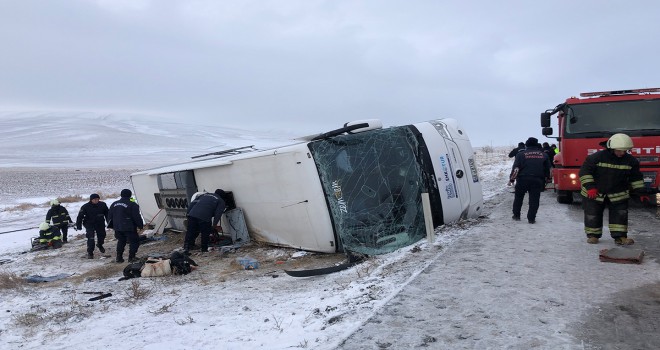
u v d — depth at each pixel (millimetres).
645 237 7449
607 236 7719
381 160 9328
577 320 4383
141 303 6805
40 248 14062
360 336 4387
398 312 4883
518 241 7637
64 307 7051
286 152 8883
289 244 9688
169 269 8656
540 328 4273
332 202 8656
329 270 7305
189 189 12094
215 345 4762
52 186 42812
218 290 7121
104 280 8906
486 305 4898
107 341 5297
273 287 6926
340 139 9023
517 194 9438
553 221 9344
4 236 17609
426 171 9531
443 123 10406
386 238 8812
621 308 4586
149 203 15523
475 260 6633
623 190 6898
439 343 4133
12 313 6961
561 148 11570
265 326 5117
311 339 4523
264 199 9789
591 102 10859
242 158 10078
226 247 10219
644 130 10312
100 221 12117
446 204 9703
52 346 5355
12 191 39312
